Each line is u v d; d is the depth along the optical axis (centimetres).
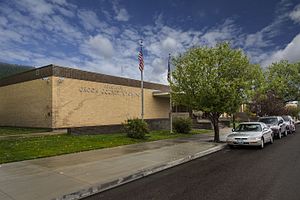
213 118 1722
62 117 1975
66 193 614
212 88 1571
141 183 745
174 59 1762
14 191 629
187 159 1108
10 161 973
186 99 1716
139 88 2784
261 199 588
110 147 1384
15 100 2312
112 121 2420
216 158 1152
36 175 778
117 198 614
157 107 3062
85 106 2164
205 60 1617
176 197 612
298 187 674
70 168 876
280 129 2056
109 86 2409
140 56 2200
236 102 1639
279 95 4556
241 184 712
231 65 1622
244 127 1594
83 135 1808
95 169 864
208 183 730
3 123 2467
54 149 1227
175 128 2372
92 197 627
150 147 1401
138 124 1786
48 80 1956
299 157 1128
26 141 1404
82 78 2148
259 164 989
